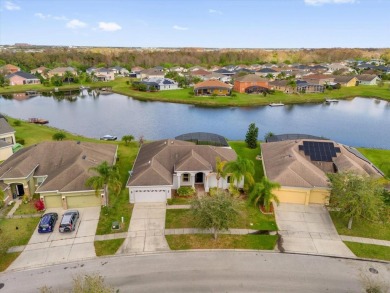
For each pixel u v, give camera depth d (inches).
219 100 4099.4
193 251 1043.9
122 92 4800.7
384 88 5157.5
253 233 1147.9
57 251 1034.7
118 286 887.1
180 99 4178.2
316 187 1320.1
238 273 945.5
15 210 1283.2
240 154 1966.0
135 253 1030.4
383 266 994.1
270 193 1248.2
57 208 1299.2
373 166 1617.9
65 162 1480.1
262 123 3147.1
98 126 2962.6
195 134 2042.3
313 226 1200.8
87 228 1160.8
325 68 7677.2
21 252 1027.3
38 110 3646.7
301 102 4205.2
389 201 1263.5
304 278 932.0
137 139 2501.2
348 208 1138.0
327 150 1640.0
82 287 762.8
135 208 1298.0
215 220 1013.8
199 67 7711.6
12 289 876.0
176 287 886.4
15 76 5398.6
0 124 2015.3
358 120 3307.1
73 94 4825.3
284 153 1604.3
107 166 1243.8
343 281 924.6
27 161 1425.9
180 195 1396.4
